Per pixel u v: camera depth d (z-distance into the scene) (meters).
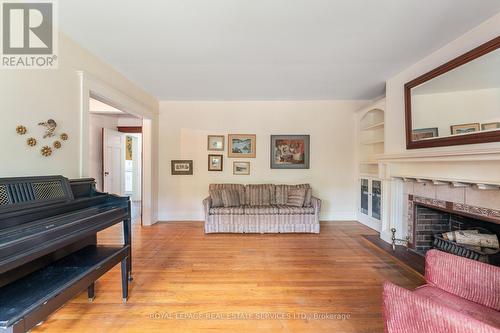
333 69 3.16
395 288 1.14
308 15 1.98
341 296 2.13
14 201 1.57
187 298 2.09
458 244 2.51
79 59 2.45
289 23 2.10
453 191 2.44
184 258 2.96
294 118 4.84
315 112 4.83
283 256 3.03
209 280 2.40
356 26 2.14
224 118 4.85
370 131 4.65
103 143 5.41
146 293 2.16
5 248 1.15
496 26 1.97
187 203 4.89
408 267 2.64
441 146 2.44
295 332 1.69
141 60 2.86
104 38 2.34
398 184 3.35
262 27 2.17
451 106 2.32
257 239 3.71
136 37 2.33
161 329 1.71
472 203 2.22
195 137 4.86
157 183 4.81
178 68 3.12
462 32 2.24
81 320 1.79
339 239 3.70
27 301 1.30
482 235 2.43
